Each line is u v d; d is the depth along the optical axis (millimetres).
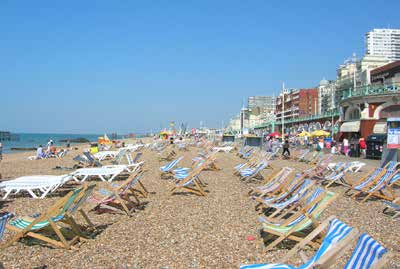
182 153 35594
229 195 10867
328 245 3904
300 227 5648
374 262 2973
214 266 5109
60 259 5391
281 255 5508
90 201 8367
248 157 25625
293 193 8375
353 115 41906
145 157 29125
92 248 5898
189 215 8195
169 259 5387
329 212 8609
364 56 88250
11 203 9844
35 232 6574
